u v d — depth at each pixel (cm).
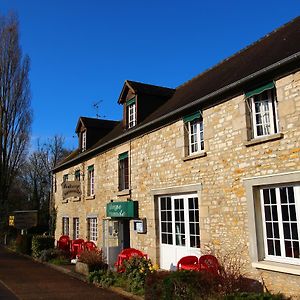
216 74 1146
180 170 1023
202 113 955
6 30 2503
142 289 835
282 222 739
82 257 1152
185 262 862
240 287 675
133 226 1223
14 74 2497
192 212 988
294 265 703
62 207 2034
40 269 1283
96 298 820
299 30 902
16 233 2405
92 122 1906
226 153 870
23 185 3834
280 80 754
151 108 1352
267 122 808
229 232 841
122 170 1386
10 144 2491
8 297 834
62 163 2136
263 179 767
